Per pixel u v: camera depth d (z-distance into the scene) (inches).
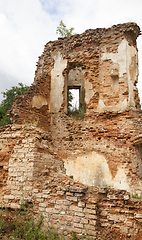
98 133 484.4
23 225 204.7
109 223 196.4
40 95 521.7
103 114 487.8
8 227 209.6
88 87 521.0
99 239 183.3
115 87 501.7
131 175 434.9
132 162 440.1
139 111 474.6
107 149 467.8
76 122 518.3
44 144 260.1
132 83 492.7
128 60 496.4
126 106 473.1
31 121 474.9
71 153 500.1
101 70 514.0
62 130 527.8
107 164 459.8
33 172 230.5
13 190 235.3
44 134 269.4
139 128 446.6
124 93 479.8
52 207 207.9
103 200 203.6
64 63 563.8
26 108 464.1
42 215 209.3
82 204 194.7
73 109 619.5
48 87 560.7
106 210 200.4
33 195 220.7
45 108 538.6
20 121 438.3
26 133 256.4
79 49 550.6
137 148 453.7
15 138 261.9
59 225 198.5
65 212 200.1
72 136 512.4
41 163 243.9
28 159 238.4
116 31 514.0
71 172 486.9
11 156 251.3
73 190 201.3
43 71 585.0
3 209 235.0
